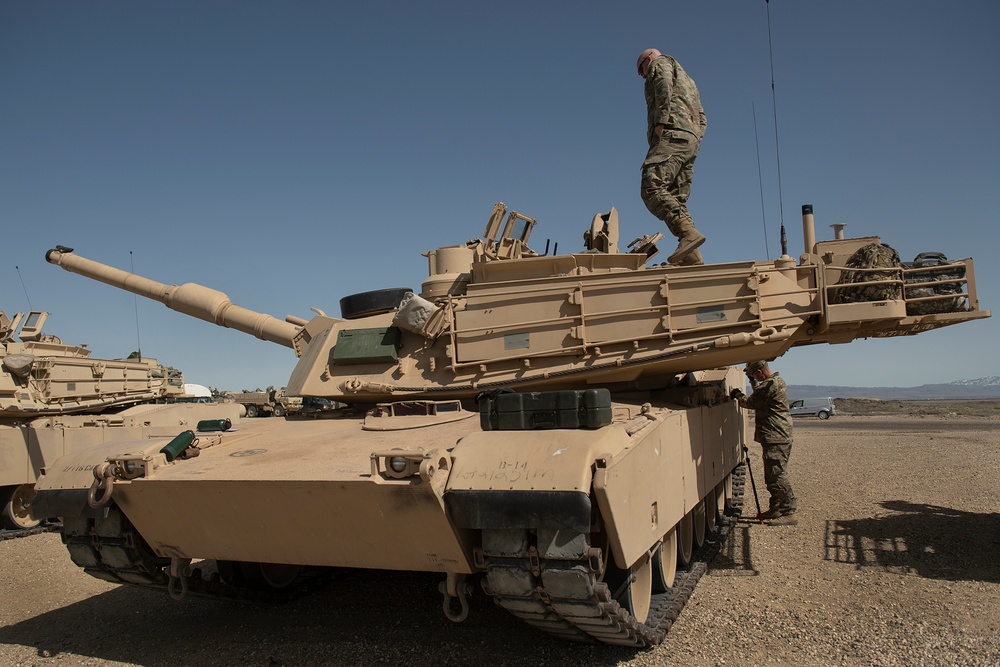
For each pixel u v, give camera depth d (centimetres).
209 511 711
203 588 862
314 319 1170
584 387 946
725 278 897
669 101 1023
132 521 766
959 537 1199
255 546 737
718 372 1447
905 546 1151
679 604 833
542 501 572
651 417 770
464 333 942
